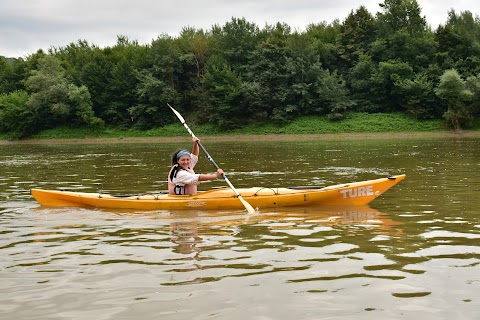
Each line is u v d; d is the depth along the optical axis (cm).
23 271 447
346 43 5056
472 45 4503
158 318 336
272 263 457
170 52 5109
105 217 715
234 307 352
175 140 4403
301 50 4738
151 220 686
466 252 482
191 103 5056
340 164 1541
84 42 6325
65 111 4797
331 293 376
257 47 4900
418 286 387
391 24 4950
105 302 367
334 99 4422
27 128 4906
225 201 770
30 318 340
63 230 625
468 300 356
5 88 5916
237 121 4597
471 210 709
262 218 686
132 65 5266
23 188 1072
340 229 601
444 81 3978
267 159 1838
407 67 4428
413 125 4166
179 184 790
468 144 2578
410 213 698
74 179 1240
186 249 514
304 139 3944
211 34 5709
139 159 1981
